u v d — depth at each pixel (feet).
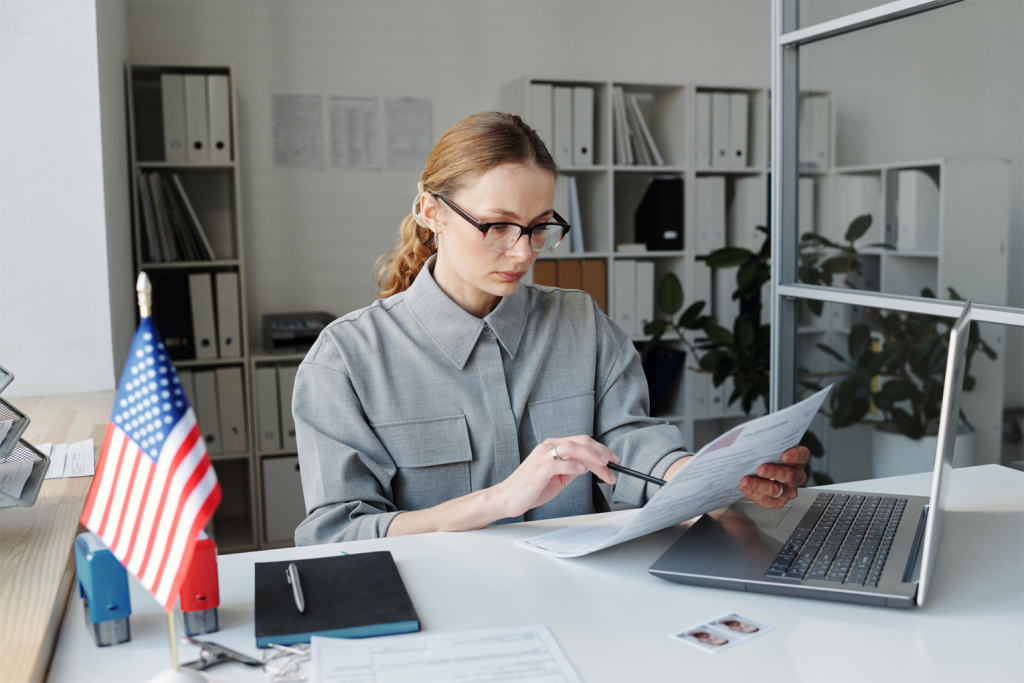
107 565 2.45
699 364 11.36
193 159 9.97
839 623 2.59
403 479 4.16
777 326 7.17
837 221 6.58
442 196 3.95
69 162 7.18
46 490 4.31
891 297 6.09
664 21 12.64
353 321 4.33
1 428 4.11
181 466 2.29
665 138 12.21
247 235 11.12
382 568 2.97
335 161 11.39
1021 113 5.11
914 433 6.07
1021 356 5.17
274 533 10.46
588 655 2.39
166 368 2.36
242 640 2.49
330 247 11.47
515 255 3.91
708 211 12.02
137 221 9.85
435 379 4.25
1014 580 2.89
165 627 2.60
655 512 2.91
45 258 7.22
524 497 3.41
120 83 9.20
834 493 3.83
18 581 2.95
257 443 10.36
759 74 13.17
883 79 6.08
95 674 2.30
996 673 2.27
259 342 11.27
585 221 12.05
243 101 10.96
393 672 2.28
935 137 5.67
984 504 3.73
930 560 2.80
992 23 5.22
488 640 2.48
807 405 3.09
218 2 10.78
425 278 4.33
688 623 2.60
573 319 4.73
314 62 11.21
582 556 3.18
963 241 5.51
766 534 3.25
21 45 6.98
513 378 4.43
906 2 5.71
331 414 4.06
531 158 3.87
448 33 11.71
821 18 6.61
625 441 4.33
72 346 7.37
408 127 11.64
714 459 2.81
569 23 12.21
